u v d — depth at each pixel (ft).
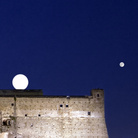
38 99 516.73
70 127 518.37
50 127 514.68
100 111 529.04
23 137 505.25
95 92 531.09
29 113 512.22
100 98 531.09
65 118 519.60
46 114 516.32
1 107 506.48
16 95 515.50
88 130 522.06
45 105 517.14
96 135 522.88
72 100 523.70
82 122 522.06
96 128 524.52
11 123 501.15
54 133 514.27
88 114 525.34
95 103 529.04
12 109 508.53
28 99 514.27
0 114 492.54
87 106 526.16
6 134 490.08
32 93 532.73
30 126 510.17
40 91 536.83
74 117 521.65
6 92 524.11
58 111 519.19
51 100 519.60
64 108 520.83
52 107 518.37
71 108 522.47
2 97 508.12
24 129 507.71
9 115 506.48
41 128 512.63
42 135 511.40
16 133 503.61
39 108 515.50
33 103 514.68
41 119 514.27
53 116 517.14
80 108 524.52
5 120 499.10
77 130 519.60
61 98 521.24
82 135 519.60
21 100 512.63
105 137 524.52
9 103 508.53
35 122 512.22
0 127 491.31
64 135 515.91
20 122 508.12
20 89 533.55
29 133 508.53
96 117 526.98
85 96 528.22
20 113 510.17
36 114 514.27
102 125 526.57
